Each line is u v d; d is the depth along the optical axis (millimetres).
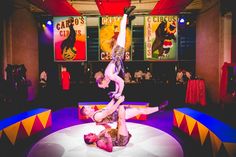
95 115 4555
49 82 13148
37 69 11977
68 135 5770
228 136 3865
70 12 10453
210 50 9859
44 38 13031
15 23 9383
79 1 10758
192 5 11008
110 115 4590
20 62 9859
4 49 8766
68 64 13266
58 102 11062
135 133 5891
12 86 8477
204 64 10648
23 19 10203
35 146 4996
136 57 13148
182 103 10492
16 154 4648
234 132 4090
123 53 4262
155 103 10797
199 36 11383
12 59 9094
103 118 4551
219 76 8891
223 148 3566
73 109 9555
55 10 9867
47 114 6492
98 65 13602
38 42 12281
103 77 4566
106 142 4652
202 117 5328
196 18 11812
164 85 11242
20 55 9867
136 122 7234
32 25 11344
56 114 8547
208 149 4367
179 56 12922
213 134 4086
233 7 7672
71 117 8039
